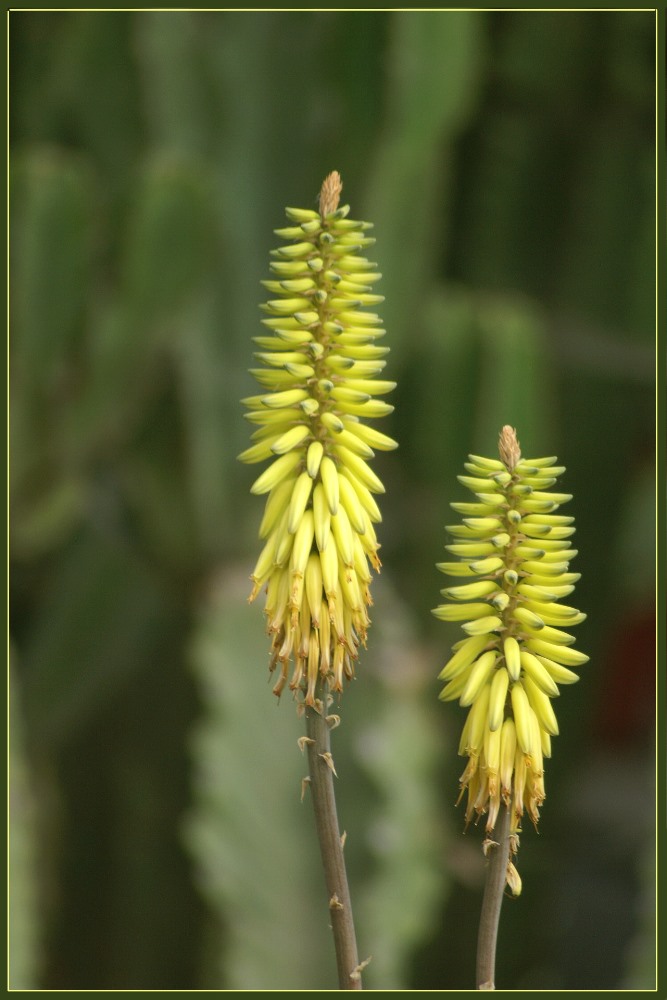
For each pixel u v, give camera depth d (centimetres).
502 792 184
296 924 294
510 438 183
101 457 408
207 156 375
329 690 185
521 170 492
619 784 546
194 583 420
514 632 184
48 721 448
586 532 461
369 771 292
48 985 433
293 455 187
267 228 377
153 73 368
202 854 298
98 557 445
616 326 485
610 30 471
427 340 368
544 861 411
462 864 355
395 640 320
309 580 186
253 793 306
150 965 461
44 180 344
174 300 356
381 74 354
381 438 187
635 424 477
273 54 367
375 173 352
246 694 317
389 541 389
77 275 354
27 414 365
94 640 453
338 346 185
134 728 485
